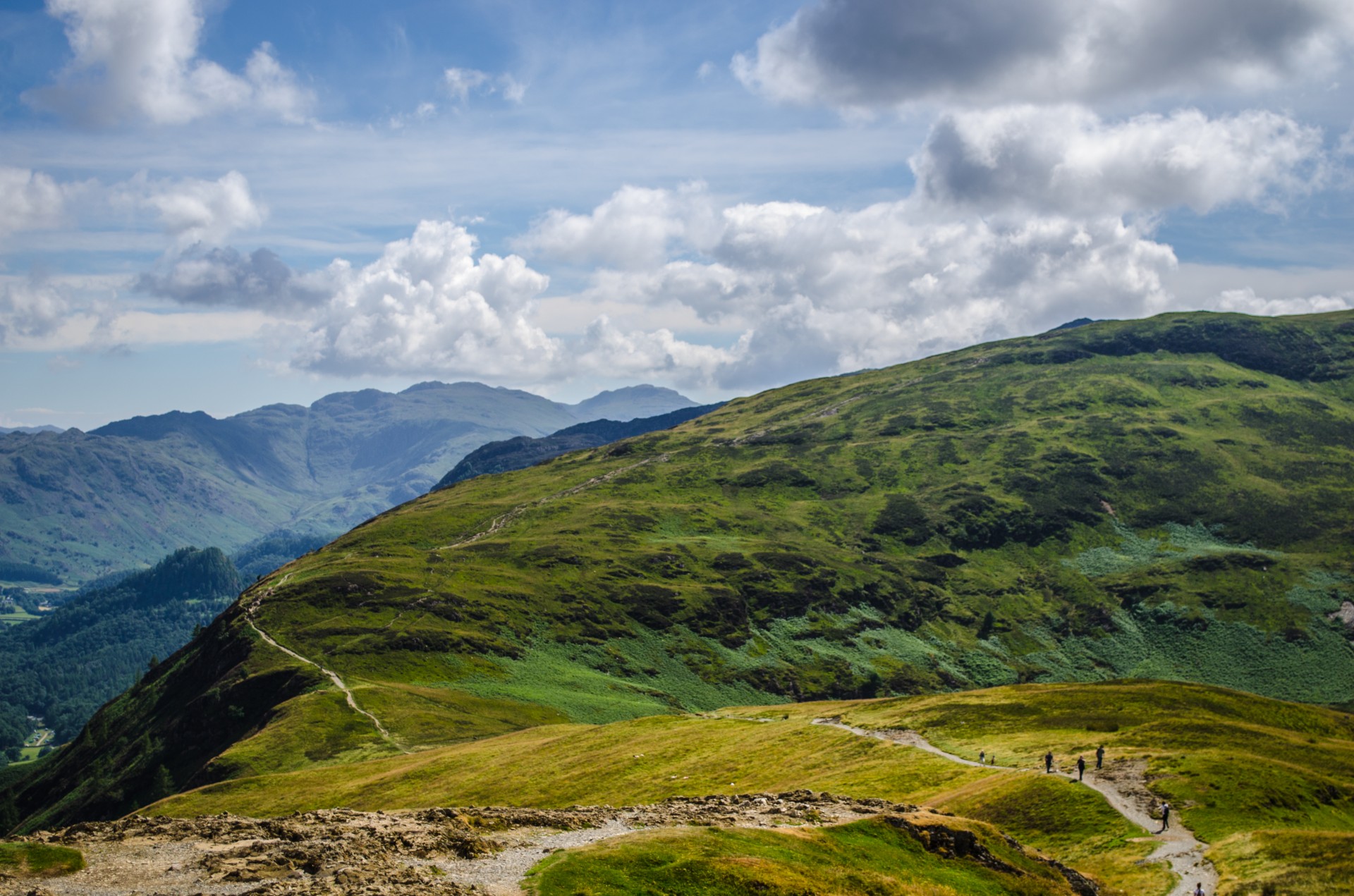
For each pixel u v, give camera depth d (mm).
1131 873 63594
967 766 93938
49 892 42750
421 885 43938
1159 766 81312
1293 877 57906
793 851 53406
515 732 172000
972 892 55062
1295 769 79438
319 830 53250
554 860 47656
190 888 44000
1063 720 108188
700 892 45719
